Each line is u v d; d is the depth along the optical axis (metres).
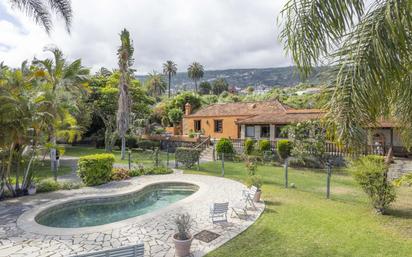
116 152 29.45
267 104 32.72
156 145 31.08
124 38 22.39
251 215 9.24
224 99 59.62
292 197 11.62
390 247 6.75
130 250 4.95
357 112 2.91
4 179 11.39
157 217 9.07
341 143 3.06
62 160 23.61
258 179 11.40
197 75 96.81
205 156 25.03
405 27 2.79
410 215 9.17
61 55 19.17
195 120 36.00
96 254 4.62
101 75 34.44
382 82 2.83
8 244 6.96
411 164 17.36
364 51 2.92
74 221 9.68
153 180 15.41
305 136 19.64
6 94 10.66
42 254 6.41
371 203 10.05
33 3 11.57
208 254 6.40
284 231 7.81
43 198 11.36
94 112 31.17
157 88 73.12
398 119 4.87
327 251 6.53
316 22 3.26
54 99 12.77
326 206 10.27
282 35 3.56
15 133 10.59
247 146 23.20
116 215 10.51
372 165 9.57
